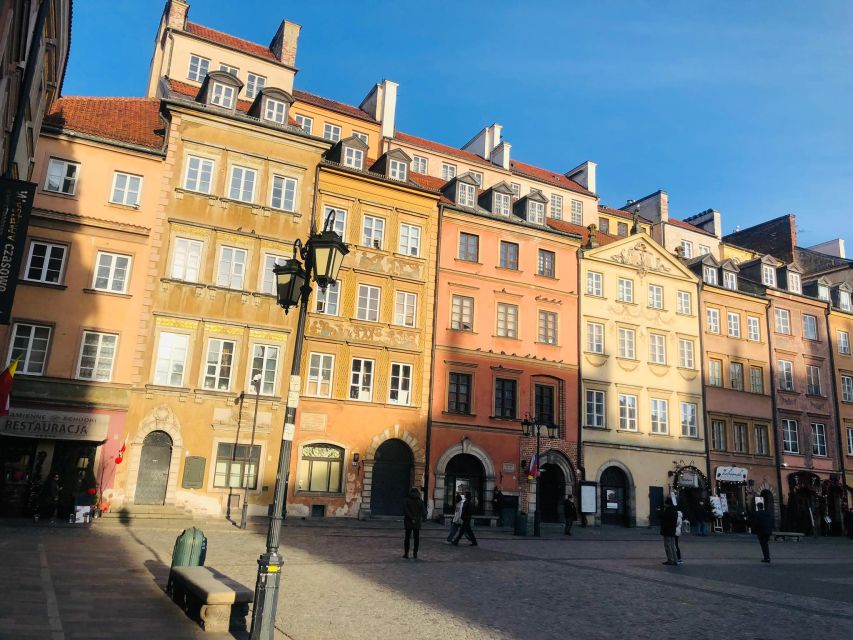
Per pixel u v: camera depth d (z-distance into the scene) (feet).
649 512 124.88
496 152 147.23
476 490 111.34
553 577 50.98
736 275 148.36
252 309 95.55
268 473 92.99
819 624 37.52
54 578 38.73
